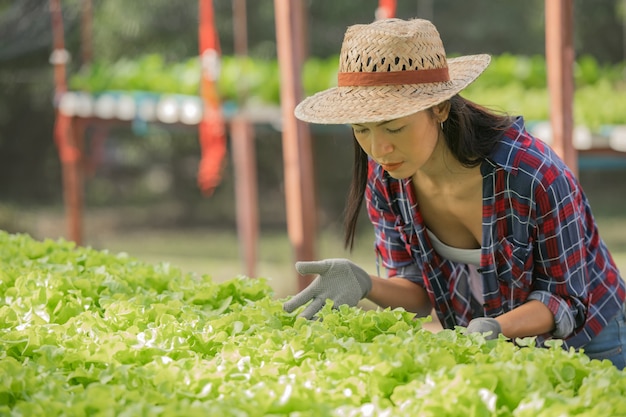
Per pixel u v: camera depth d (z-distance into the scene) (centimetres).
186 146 2016
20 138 2044
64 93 1025
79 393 225
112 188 2105
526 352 239
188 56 1888
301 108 302
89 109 1006
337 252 1609
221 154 881
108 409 203
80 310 311
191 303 328
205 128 878
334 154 2019
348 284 323
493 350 243
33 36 1211
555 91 583
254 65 1073
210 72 856
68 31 1617
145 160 2067
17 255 407
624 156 808
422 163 291
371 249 1638
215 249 1611
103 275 350
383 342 242
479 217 321
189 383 228
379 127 280
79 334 276
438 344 243
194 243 1689
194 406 203
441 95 280
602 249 334
